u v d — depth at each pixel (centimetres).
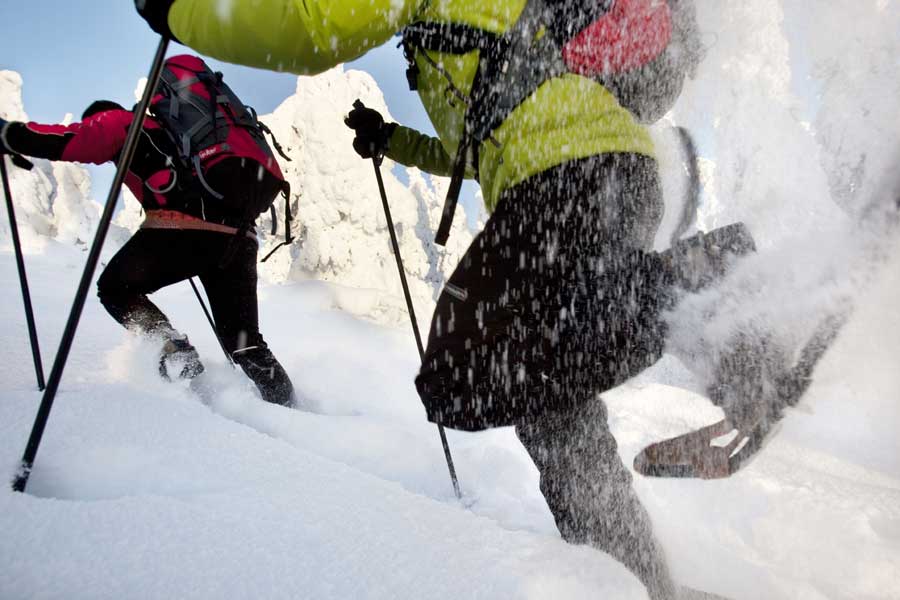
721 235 127
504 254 122
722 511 182
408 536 122
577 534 133
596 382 124
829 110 125
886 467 218
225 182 253
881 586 146
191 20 111
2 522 105
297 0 104
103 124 236
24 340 270
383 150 207
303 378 354
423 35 123
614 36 115
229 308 269
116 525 110
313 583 103
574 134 118
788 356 120
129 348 262
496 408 126
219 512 120
